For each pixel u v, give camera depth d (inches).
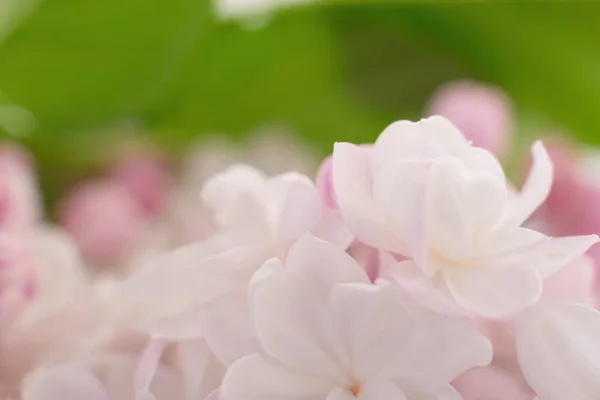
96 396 7.5
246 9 12.1
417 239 7.0
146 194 11.9
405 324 6.9
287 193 7.3
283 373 7.0
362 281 7.0
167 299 7.4
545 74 13.2
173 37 10.9
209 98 12.3
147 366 7.3
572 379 7.0
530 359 7.0
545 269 7.1
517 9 12.5
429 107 12.8
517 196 7.4
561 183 9.9
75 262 8.7
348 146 7.2
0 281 8.2
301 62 12.9
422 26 13.0
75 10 10.5
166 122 12.0
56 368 7.6
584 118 13.3
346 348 7.0
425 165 7.0
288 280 7.0
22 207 9.2
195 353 7.3
